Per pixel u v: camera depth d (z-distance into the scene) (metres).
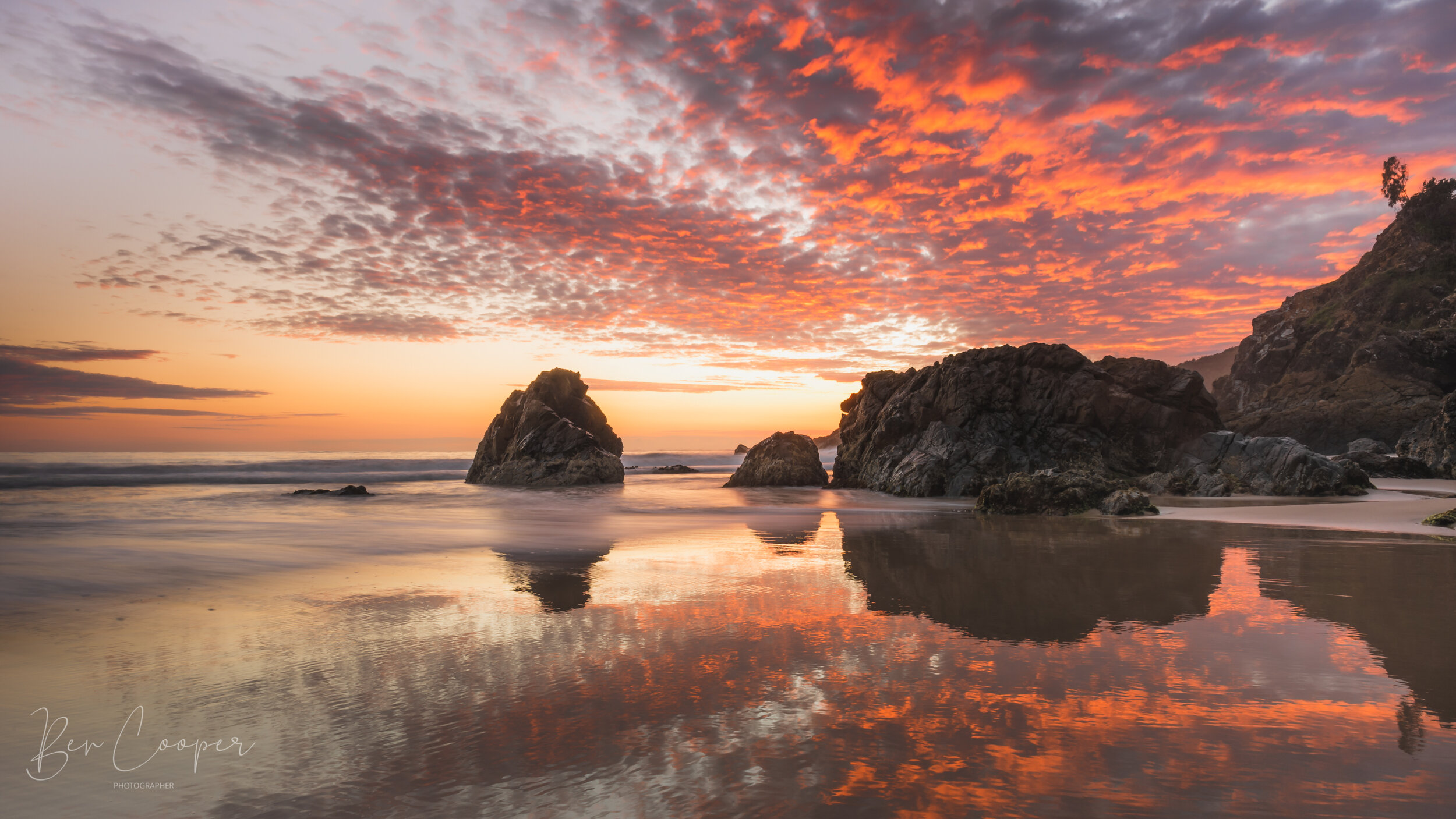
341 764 4.62
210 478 45.06
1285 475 29.39
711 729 5.18
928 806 4.02
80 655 7.04
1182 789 4.20
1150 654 7.04
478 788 4.28
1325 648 7.16
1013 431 34.84
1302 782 4.27
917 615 8.86
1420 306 66.25
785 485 42.56
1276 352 80.75
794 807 4.02
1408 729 5.07
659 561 13.50
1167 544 15.57
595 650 7.27
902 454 36.50
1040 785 4.26
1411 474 36.97
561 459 43.75
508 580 11.41
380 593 10.27
